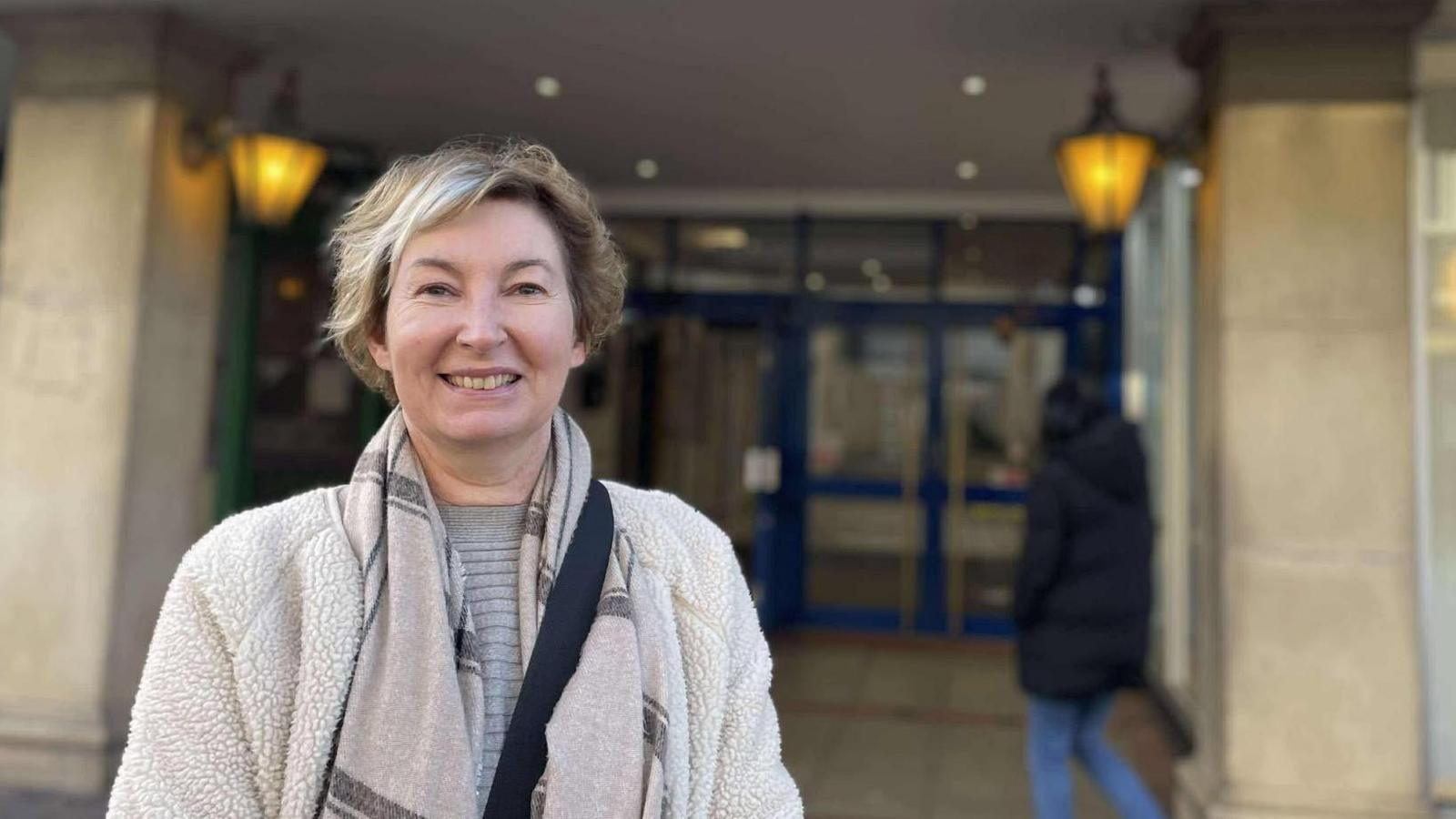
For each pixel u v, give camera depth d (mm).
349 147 5746
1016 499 6914
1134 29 3928
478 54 4402
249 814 982
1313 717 3441
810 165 6062
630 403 7199
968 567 6957
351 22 4082
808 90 4738
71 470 3895
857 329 7055
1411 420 3467
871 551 7035
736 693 1146
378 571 1050
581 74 4621
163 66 3992
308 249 6062
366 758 980
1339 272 3516
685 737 1076
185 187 4141
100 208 3949
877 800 4160
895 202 6777
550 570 1084
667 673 1083
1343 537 3471
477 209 1091
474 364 1069
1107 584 3168
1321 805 3402
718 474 7176
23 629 3865
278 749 998
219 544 1049
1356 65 3529
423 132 5578
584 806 985
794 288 6934
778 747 1172
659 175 6410
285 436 6074
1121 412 6645
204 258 4242
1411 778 3396
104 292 3928
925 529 6988
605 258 1227
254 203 4078
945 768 4535
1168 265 5668
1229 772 3471
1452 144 3803
